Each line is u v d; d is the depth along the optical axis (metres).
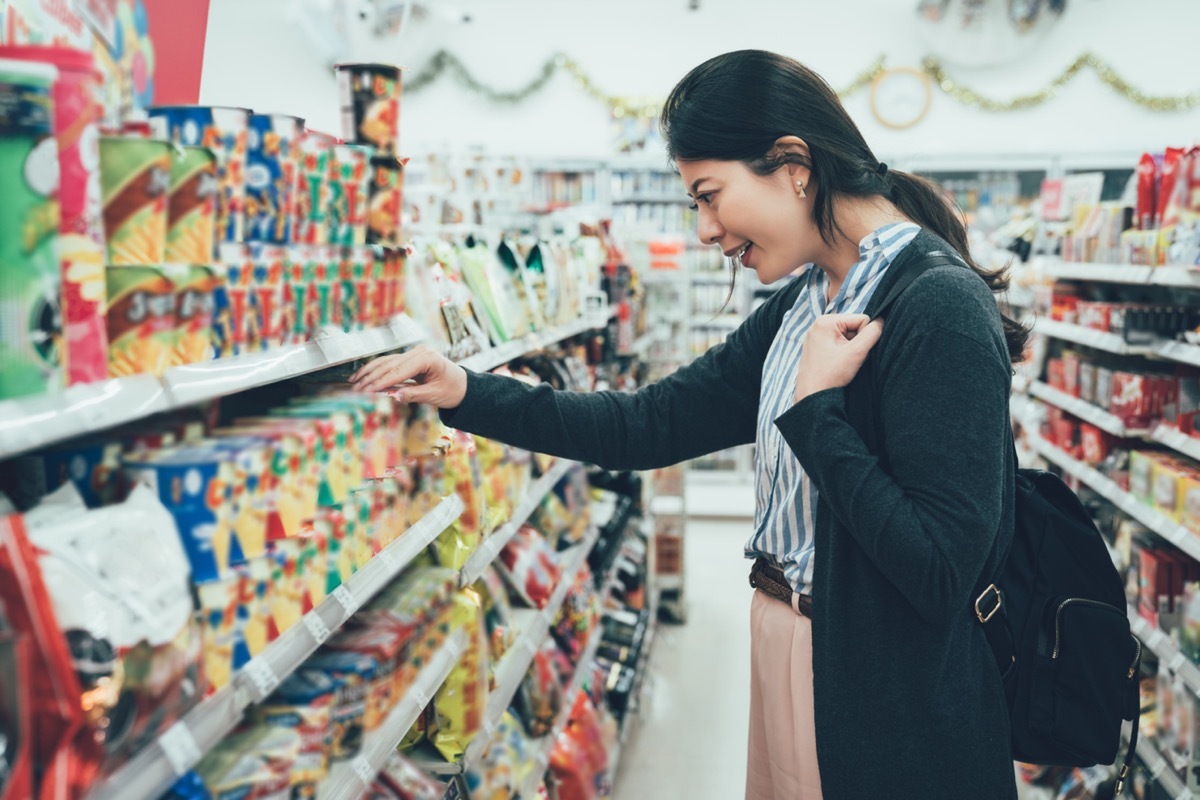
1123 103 8.59
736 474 8.38
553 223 4.14
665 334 5.52
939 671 1.42
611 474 4.54
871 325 1.41
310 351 1.38
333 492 1.48
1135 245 3.34
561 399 1.85
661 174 8.54
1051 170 7.85
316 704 1.47
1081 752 1.54
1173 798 2.78
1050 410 4.78
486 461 2.38
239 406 1.72
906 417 1.36
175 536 1.05
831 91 1.50
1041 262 5.02
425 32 8.54
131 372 1.01
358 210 1.57
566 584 3.00
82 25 1.23
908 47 8.80
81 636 0.88
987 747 1.46
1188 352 2.96
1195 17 8.40
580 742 2.99
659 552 5.29
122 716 0.93
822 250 1.55
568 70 9.21
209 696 1.11
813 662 1.48
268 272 1.29
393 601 1.87
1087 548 1.56
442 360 1.76
